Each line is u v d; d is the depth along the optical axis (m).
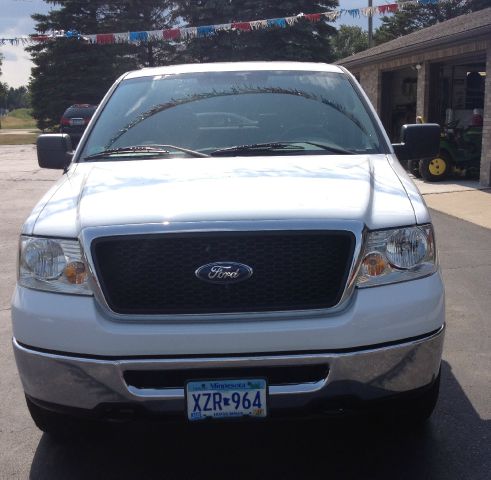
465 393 4.09
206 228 2.85
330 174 3.42
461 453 3.42
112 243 2.89
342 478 3.23
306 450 3.49
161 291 2.87
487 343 4.90
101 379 2.84
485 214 9.90
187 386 2.83
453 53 13.47
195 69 4.73
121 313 2.87
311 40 32.38
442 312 3.04
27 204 12.08
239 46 32.88
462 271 6.85
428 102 15.09
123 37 16.56
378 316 2.86
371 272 2.93
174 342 2.79
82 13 39.47
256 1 31.78
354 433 3.64
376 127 4.19
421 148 4.41
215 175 3.42
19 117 104.81
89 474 3.32
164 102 4.39
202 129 4.17
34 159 22.81
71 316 2.87
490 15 13.70
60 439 3.59
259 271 2.88
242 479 3.25
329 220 2.89
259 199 3.03
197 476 3.28
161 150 3.96
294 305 2.87
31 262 3.03
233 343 2.79
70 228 3.00
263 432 3.68
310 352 2.82
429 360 3.00
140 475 3.30
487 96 12.20
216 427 3.72
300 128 4.16
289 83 4.53
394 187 3.34
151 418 2.89
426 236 3.08
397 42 18.31
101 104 4.48
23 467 3.39
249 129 4.16
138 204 3.04
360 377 2.86
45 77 40.38
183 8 36.16
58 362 2.89
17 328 3.00
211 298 2.87
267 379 2.83
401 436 3.59
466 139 13.23
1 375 4.55
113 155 3.96
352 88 4.53
